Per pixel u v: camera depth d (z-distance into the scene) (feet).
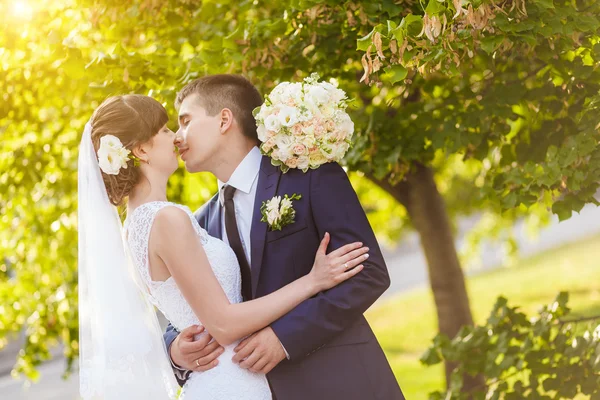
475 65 11.60
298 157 8.53
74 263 17.62
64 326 17.15
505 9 9.06
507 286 48.19
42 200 17.44
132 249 8.43
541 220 29.96
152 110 8.64
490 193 11.30
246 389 8.33
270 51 10.85
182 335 8.53
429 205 15.97
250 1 11.68
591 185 10.00
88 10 12.46
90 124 8.63
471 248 32.27
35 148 15.44
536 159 11.35
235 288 8.71
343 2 10.25
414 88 12.85
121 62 11.03
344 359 8.45
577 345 11.28
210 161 9.04
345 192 8.59
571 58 11.35
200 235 8.57
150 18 12.28
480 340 12.28
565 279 46.03
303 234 8.52
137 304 8.44
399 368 32.65
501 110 11.10
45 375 39.37
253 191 8.97
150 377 8.34
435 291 16.26
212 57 10.92
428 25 7.93
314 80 8.77
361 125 12.79
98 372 8.34
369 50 8.16
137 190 8.70
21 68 13.17
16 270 17.97
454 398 12.25
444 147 12.37
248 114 9.11
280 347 8.12
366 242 8.39
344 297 8.13
